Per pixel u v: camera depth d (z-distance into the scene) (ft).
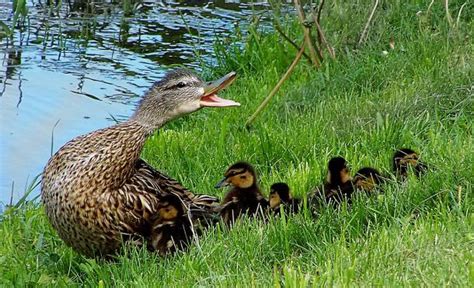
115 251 30.04
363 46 48.75
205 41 58.95
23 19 61.52
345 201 29.60
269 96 41.81
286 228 28.30
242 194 31.73
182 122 45.42
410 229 27.43
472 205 28.45
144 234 29.86
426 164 32.50
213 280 25.90
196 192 35.24
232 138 40.24
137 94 51.83
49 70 55.11
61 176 29.53
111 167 29.66
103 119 48.67
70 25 62.23
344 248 26.37
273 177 35.42
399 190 29.94
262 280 25.75
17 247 31.91
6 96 51.29
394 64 44.98
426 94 39.60
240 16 63.00
